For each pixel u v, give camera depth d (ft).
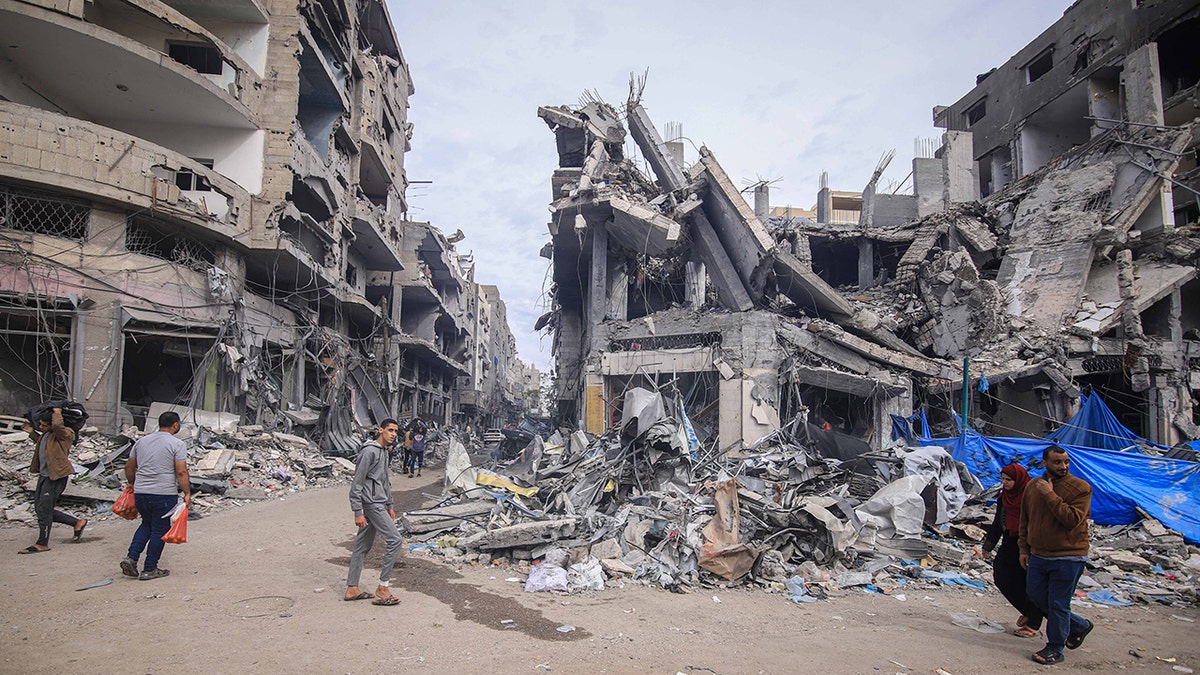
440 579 21.45
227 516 32.94
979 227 81.51
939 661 15.16
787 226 87.76
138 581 19.12
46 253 44.60
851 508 26.37
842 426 61.87
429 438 85.40
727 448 49.11
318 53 66.13
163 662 12.89
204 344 53.36
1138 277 70.33
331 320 82.17
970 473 36.24
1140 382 64.28
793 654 15.21
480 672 13.14
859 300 80.23
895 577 24.07
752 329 55.26
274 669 12.78
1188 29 77.82
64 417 24.44
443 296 134.10
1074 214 73.92
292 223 64.13
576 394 87.10
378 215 89.66
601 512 29.73
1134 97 77.92
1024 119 97.25
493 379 211.20
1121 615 20.42
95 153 46.06
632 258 76.38
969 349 68.49
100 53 48.24
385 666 13.24
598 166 71.31
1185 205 79.30
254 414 57.98
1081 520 15.34
